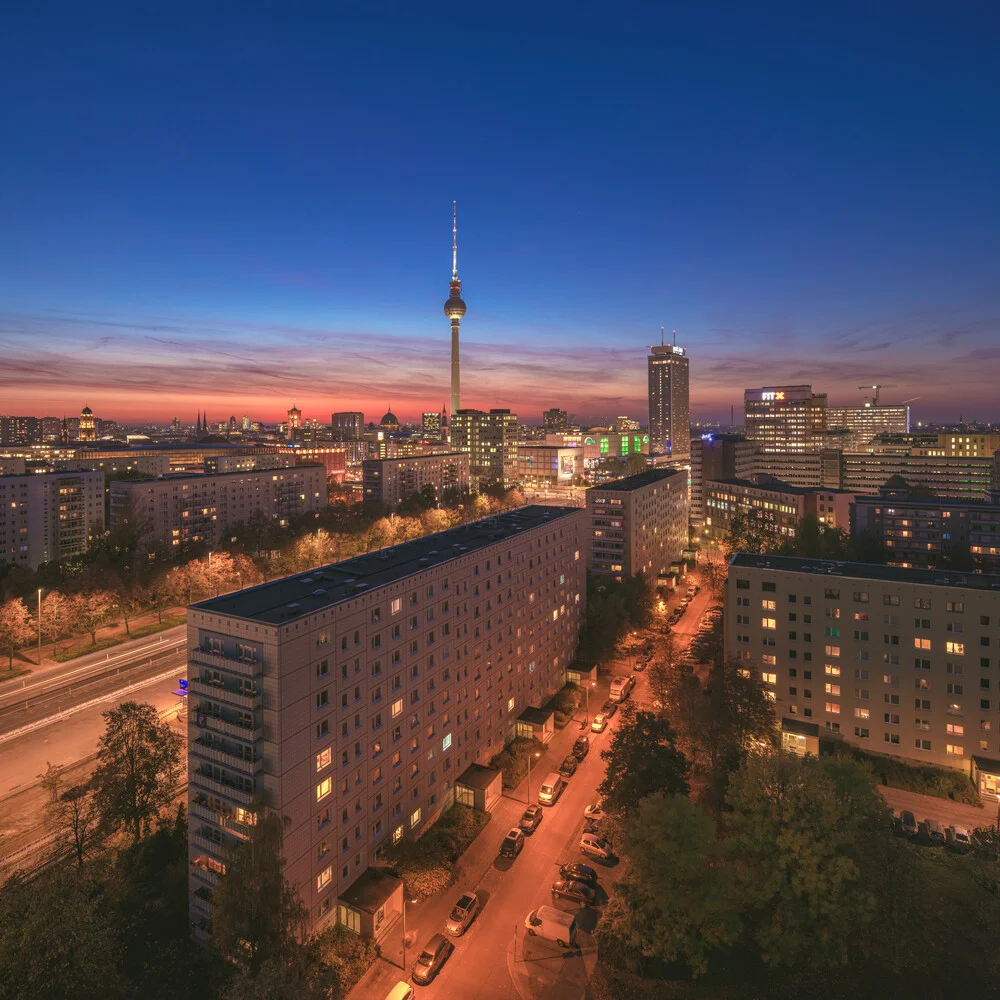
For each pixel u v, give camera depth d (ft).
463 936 193.06
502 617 296.30
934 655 284.20
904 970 172.45
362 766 205.26
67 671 391.24
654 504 598.34
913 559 576.61
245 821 175.63
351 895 195.42
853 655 300.20
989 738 274.57
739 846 183.01
